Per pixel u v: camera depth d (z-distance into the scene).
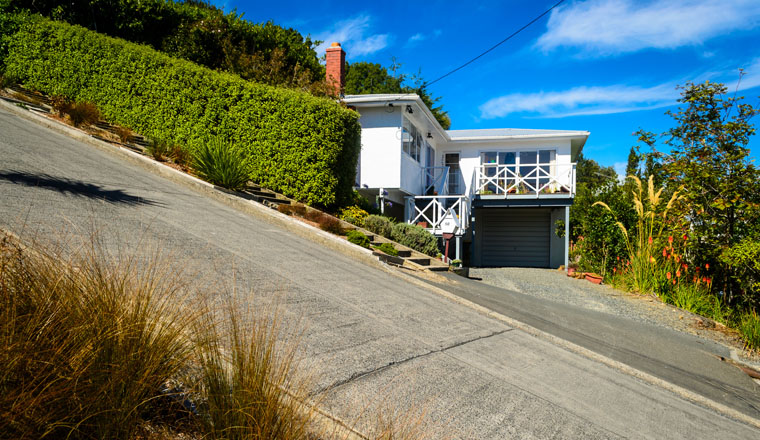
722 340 7.29
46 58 12.45
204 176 9.05
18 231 3.60
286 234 7.31
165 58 12.04
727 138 9.81
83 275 2.15
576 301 9.16
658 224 10.88
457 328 4.74
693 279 9.92
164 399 1.98
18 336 1.71
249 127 11.48
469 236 20.05
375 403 2.67
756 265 8.43
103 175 6.84
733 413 4.07
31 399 1.56
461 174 20.12
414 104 14.84
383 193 15.09
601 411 3.40
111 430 1.69
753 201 9.39
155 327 2.07
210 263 4.50
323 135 11.20
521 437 2.71
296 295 4.32
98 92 12.25
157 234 4.90
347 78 33.16
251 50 17.45
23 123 8.67
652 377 4.54
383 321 4.29
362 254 7.23
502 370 3.79
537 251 20.08
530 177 18.52
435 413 2.74
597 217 14.00
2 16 12.66
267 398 1.94
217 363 2.02
